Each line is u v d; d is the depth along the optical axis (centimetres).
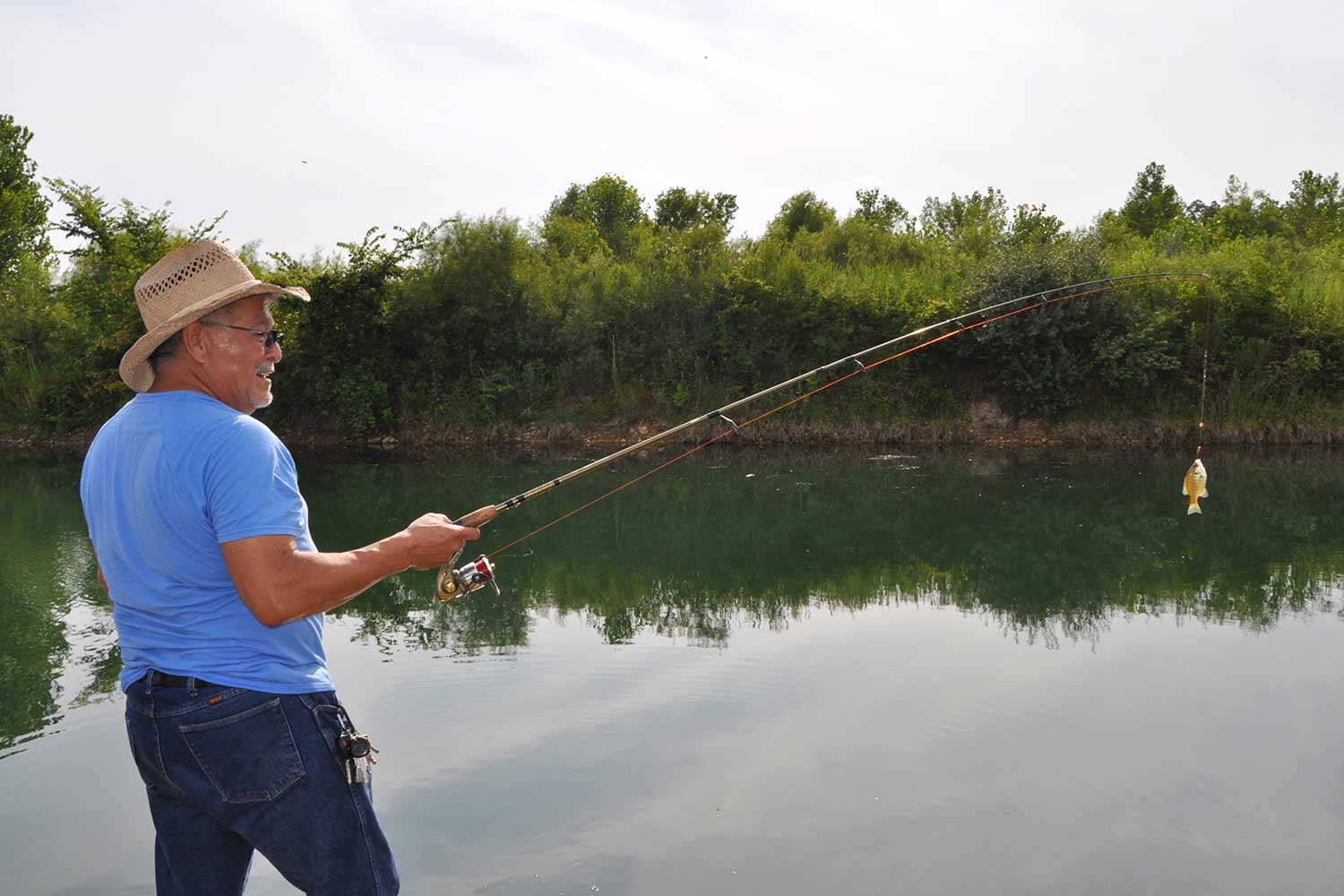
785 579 863
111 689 551
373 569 225
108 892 339
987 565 913
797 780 431
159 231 2186
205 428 216
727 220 3344
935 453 1930
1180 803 409
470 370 2269
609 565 931
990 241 2564
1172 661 603
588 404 2211
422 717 507
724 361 2186
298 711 223
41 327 2503
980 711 515
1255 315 2070
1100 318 2048
